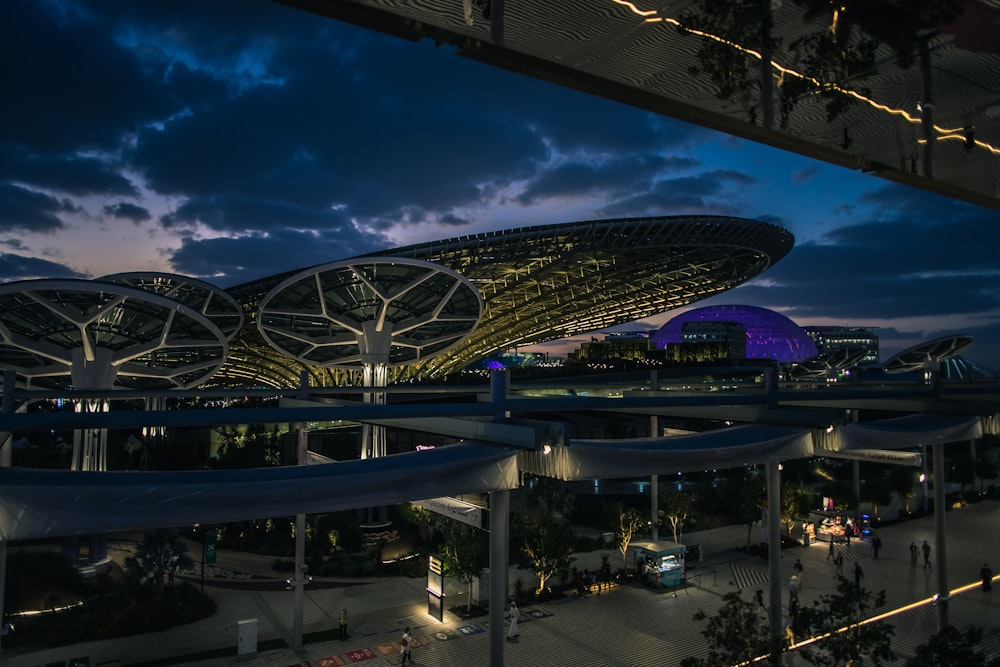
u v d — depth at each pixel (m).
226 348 41.97
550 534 27.53
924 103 3.69
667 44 2.96
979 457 54.62
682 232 67.00
